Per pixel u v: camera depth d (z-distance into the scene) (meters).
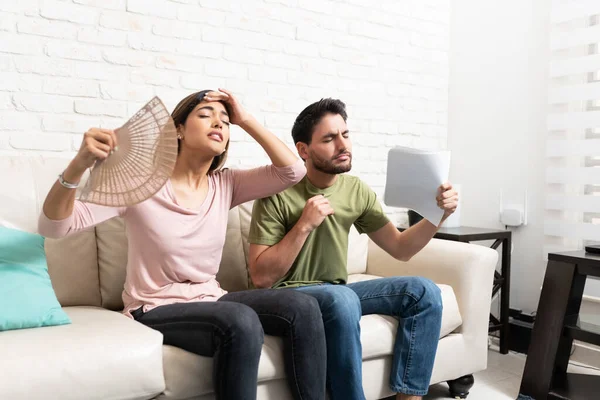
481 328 2.08
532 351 2.16
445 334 1.98
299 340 1.44
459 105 3.17
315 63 2.72
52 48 2.09
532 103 2.77
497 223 2.92
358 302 1.61
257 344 1.34
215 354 1.34
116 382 1.25
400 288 1.76
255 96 2.55
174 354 1.38
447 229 2.72
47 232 1.37
